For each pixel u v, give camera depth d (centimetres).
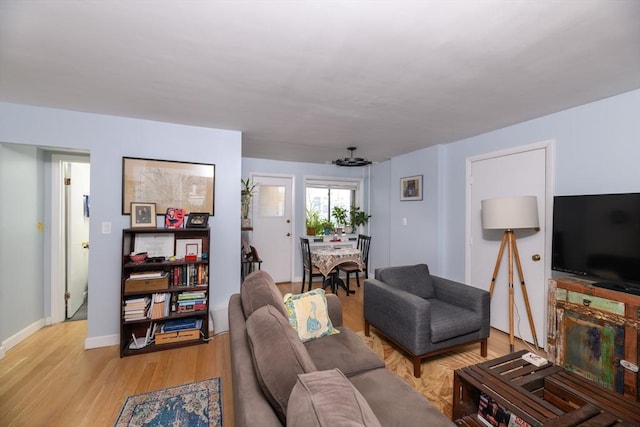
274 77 189
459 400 156
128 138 271
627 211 192
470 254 338
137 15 129
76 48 156
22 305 272
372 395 130
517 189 288
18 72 183
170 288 262
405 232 430
